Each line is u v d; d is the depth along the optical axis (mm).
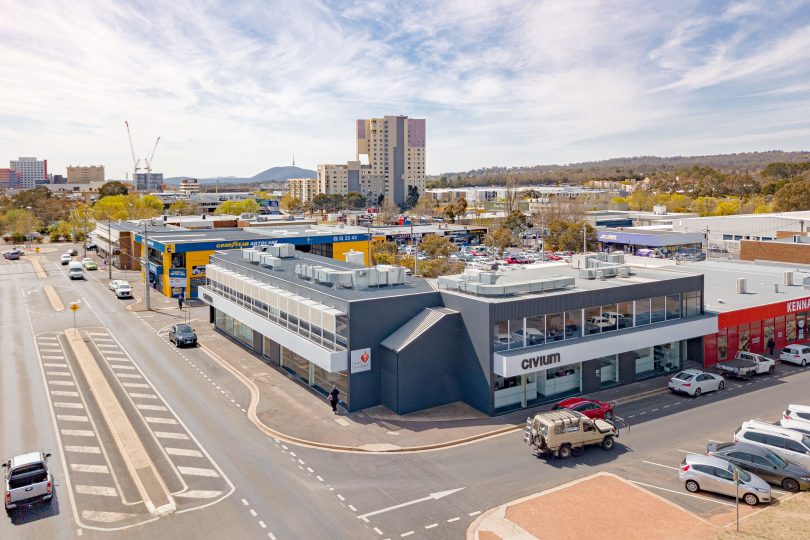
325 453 30141
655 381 41219
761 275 61250
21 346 52844
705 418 34344
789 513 23578
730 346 46125
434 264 92562
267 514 24266
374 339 36219
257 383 41531
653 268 58281
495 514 23969
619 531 22562
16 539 22703
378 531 22828
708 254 104812
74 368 46031
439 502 25047
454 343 36719
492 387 34719
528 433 30219
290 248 57375
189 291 77500
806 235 88875
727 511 24062
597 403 33594
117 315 66438
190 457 29781
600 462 28766
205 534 22906
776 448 28656
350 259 54062
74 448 31156
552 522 23281
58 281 92062
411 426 33312
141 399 38500
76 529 23391
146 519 24031
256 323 46375
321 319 37625
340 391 37250
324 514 24203
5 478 26344
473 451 30203
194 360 47781
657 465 28375
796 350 45625
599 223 140375
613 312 39875
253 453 30219
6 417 35688
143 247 90500
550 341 37031
